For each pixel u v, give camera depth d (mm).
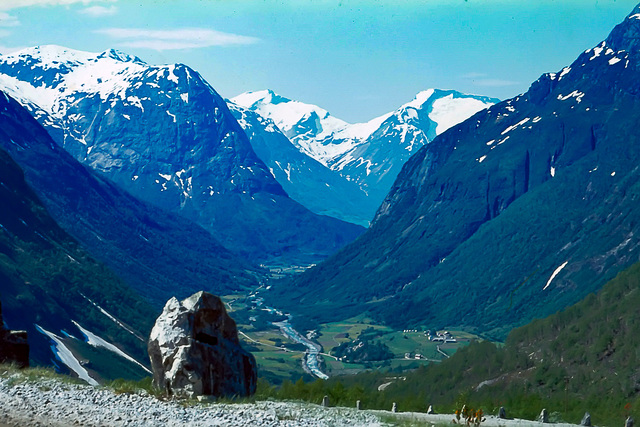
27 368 51688
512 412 67375
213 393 47250
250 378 50312
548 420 55250
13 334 53188
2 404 40469
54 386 44531
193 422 38219
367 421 41500
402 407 68750
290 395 65438
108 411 39688
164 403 42375
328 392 67938
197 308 48906
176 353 47469
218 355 48281
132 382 49844
